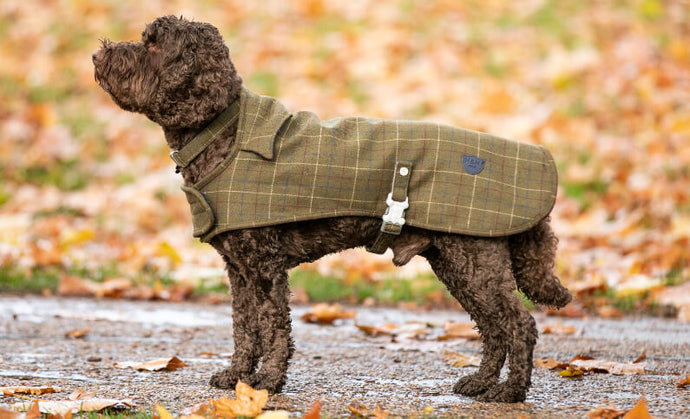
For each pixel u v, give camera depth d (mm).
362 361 5961
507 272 4789
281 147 4816
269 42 16094
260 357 5191
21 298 8328
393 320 7695
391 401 4766
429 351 6348
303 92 14477
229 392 4953
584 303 8188
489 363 4973
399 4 17500
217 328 7242
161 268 9680
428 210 4742
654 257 9164
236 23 16844
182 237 11148
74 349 6238
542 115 13328
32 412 4184
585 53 15000
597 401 4750
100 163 13539
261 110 4938
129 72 4844
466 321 7594
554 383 5227
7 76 15375
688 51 15070
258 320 4926
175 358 5633
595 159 12289
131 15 17000
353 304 8562
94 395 4766
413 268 9719
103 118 14523
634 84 14227
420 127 4926
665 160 11859
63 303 8172
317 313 7555
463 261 4781
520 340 4742
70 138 13945
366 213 4785
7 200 12250
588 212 11055
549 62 14906
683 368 5688
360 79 15078
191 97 4816
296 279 9234
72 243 10344
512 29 16578
